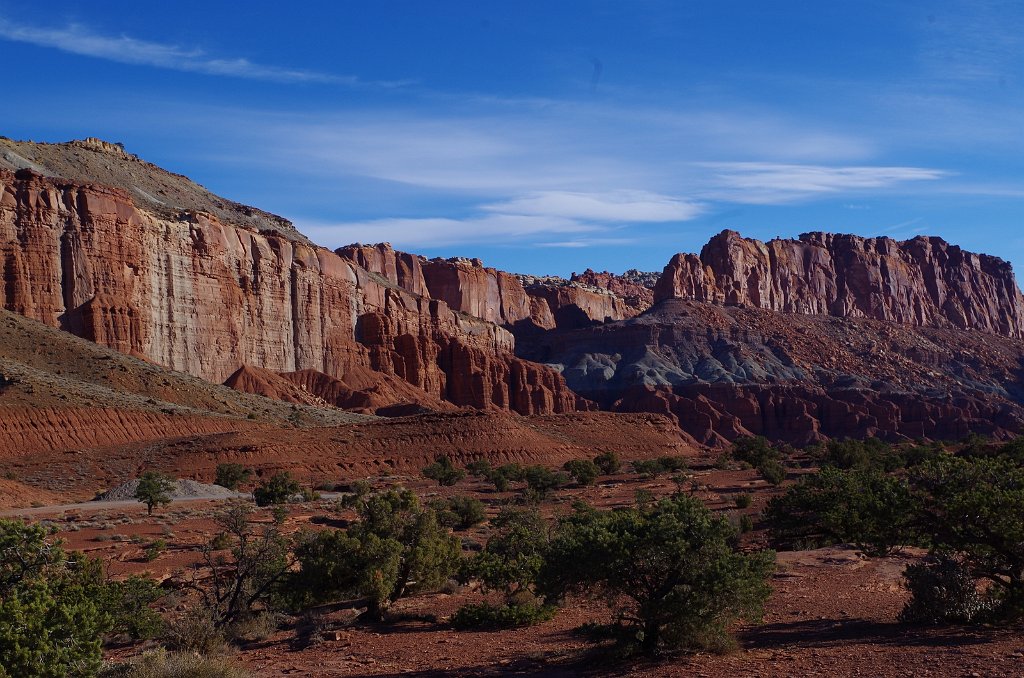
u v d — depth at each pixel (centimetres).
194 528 4738
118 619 2009
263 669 1797
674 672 1503
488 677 1602
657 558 1647
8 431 8294
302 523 4997
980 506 1780
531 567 2445
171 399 10806
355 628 2238
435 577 2631
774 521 2414
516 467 8656
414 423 11019
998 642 1550
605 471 10375
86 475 8044
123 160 19550
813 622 1941
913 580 1841
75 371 10362
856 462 8056
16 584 1351
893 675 1365
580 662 1662
